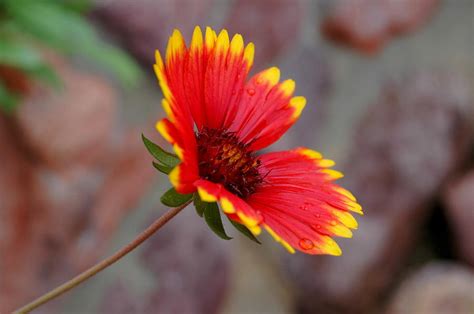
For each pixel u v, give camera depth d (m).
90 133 0.55
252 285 0.68
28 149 0.53
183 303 0.61
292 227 0.37
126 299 0.58
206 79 0.37
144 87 0.58
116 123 0.56
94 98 0.55
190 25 0.59
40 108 0.54
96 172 0.55
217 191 0.35
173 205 0.35
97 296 0.56
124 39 0.57
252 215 0.34
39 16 0.50
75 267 0.55
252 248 0.69
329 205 0.37
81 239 0.55
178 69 0.36
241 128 0.38
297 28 0.69
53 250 0.54
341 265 0.71
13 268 0.53
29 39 0.53
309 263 0.70
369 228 0.72
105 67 0.56
